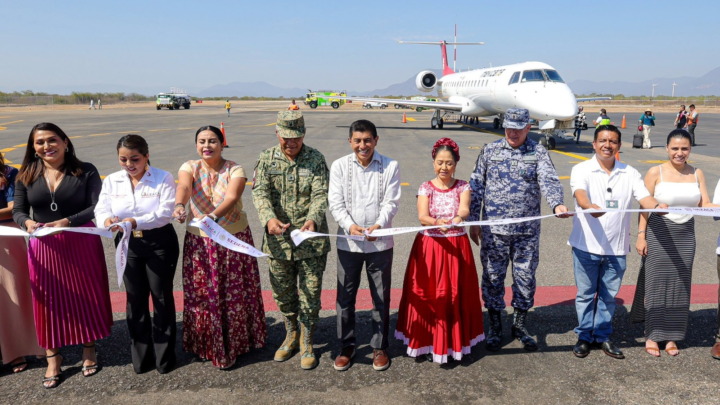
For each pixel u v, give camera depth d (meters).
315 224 3.13
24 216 3.11
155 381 3.15
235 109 61.62
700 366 3.26
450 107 25.84
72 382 3.14
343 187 3.24
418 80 32.53
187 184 3.16
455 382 3.12
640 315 3.64
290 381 3.14
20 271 3.23
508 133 3.49
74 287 3.12
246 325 3.42
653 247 3.36
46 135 3.01
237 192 3.16
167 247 3.18
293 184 3.22
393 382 3.13
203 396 2.97
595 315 3.47
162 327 3.21
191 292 3.26
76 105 77.81
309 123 32.25
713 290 4.54
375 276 3.23
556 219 7.29
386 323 3.30
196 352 3.35
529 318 4.04
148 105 80.12
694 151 15.80
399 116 45.16
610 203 3.32
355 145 3.12
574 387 3.04
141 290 3.18
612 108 61.53
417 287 3.26
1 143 18.34
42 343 3.07
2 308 3.18
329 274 5.07
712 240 6.13
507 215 3.51
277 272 3.29
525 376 3.18
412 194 9.23
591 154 15.36
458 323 3.23
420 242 3.27
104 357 3.47
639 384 3.06
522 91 18.00
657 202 3.40
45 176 3.12
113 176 3.21
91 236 3.24
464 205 3.27
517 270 3.58
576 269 3.42
